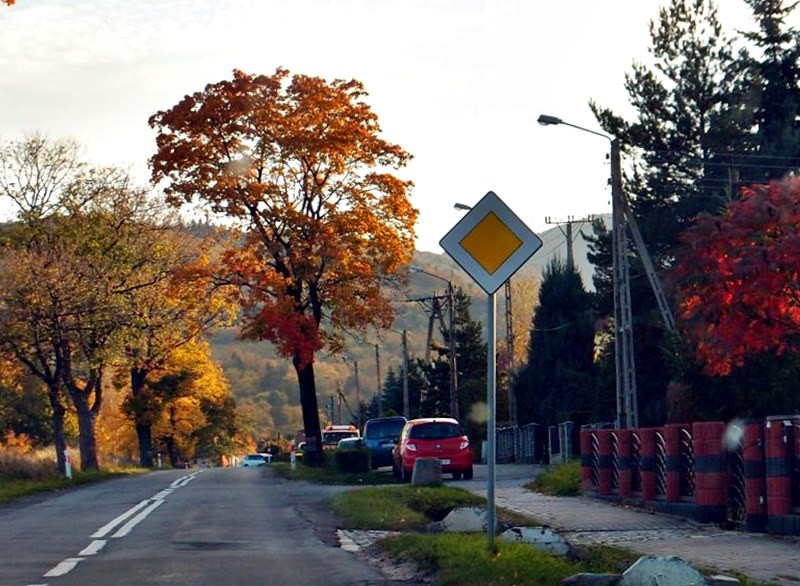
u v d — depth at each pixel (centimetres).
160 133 3872
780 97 4606
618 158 2952
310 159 3856
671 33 4709
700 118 4684
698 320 1931
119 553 1399
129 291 4588
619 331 2938
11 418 6662
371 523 1747
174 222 4878
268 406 14712
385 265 3903
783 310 1755
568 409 5506
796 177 1798
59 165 4794
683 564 992
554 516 1925
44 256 4272
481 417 6594
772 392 2355
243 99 3803
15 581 1148
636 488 2123
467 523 1655
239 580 1143
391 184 3903
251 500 2361
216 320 4962
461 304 7025
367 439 4159
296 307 3853
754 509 1609
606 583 1001
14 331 4169
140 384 6025
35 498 2795
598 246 5356
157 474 4600
